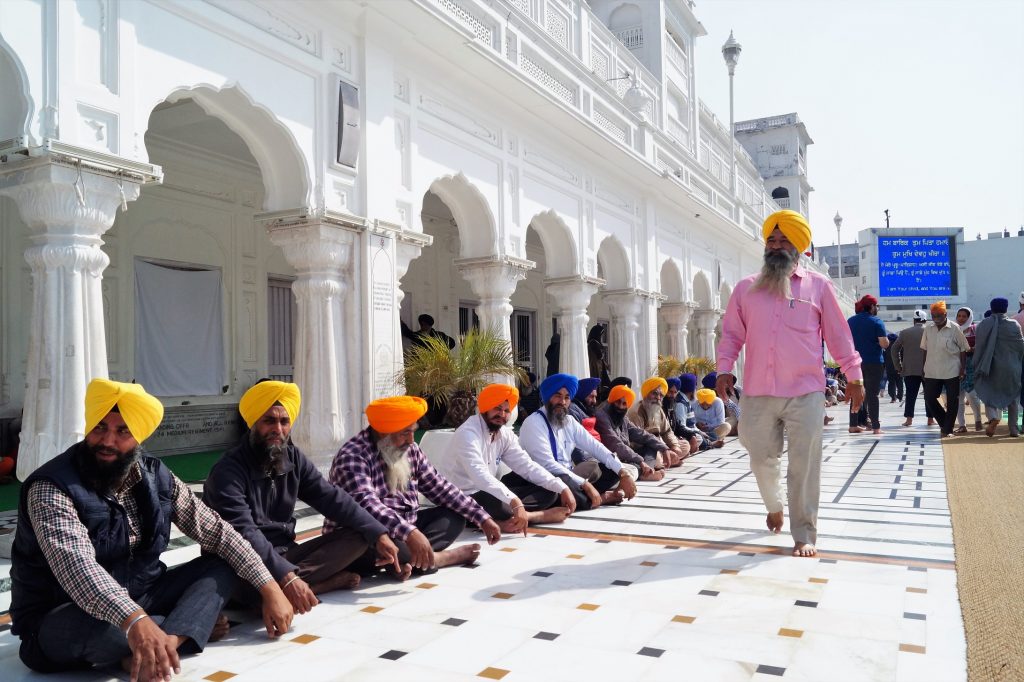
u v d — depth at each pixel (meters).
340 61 5.77
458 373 5.99
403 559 3.24
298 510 4.80
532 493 4.52
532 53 8.38
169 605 2.43
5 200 6.55
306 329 5.53
